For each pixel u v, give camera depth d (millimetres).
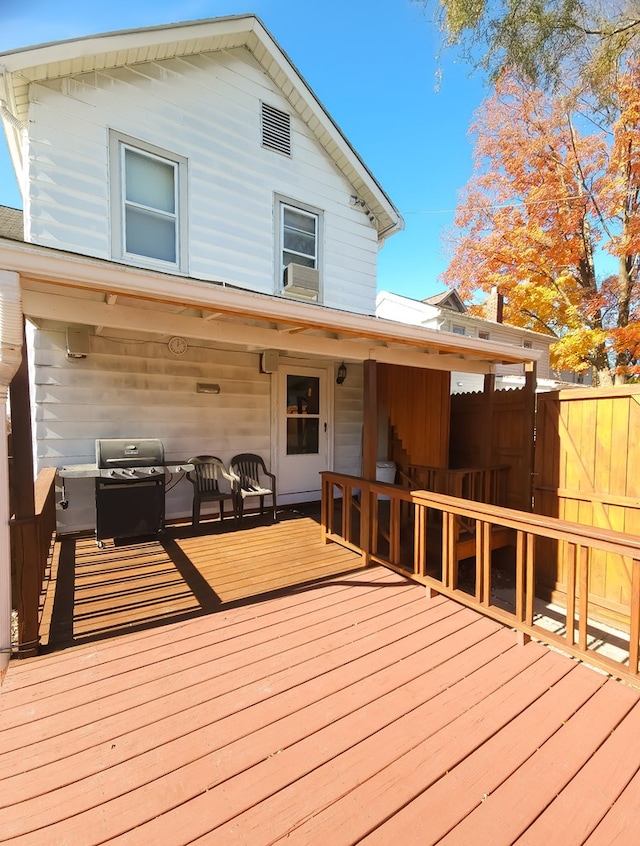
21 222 6539
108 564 3812
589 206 10094
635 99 7004
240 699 2082
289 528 5035
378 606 3086
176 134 4848
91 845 1371
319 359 6492
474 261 12016
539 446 4344
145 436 4965
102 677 2246
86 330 4418
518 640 2629
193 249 4988
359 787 1597
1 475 2215
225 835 1413
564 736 1870
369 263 6695
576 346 10336
